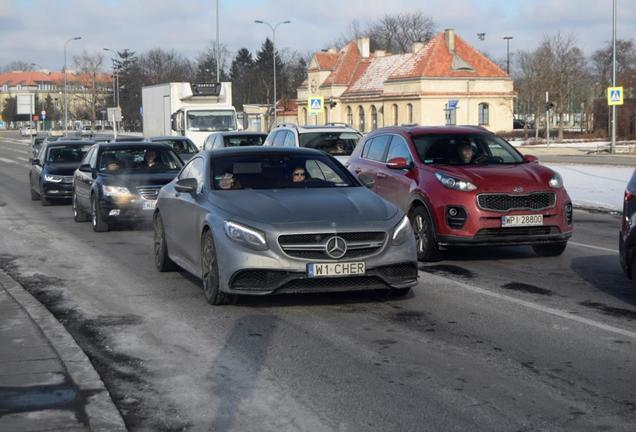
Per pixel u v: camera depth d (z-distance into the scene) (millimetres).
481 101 65312
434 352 6504
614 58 42594
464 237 10289
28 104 90250
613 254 11539
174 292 9094
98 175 15367
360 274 7621
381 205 8234
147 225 15570
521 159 11695
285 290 7598
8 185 28703
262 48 110500
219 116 32312
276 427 4938
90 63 88188
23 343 6785
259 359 6375
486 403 5305
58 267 11031
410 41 114812
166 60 114938
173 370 6145
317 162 9336
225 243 7762
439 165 11172
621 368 6043
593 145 53531
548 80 61062
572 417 5039
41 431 4820
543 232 10453
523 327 7289
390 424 4945
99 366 6281
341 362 6262
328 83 75812
